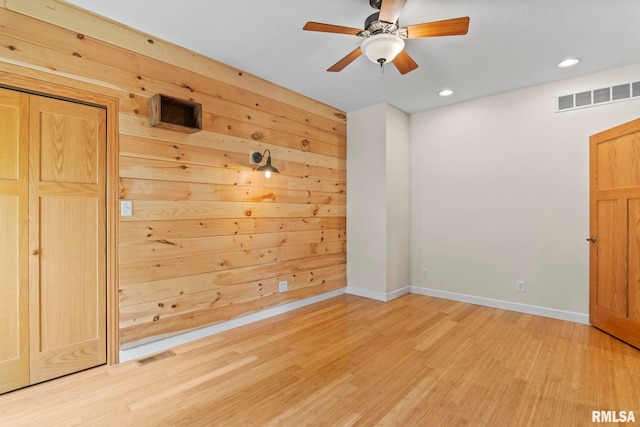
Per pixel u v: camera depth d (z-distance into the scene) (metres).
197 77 2.90
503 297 3.84
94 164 2.35
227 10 2.26
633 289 2.75
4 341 2.04
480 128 4.00
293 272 3.81
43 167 2.16
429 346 2.78
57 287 2.22
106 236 2.40
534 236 3.63
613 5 2.16
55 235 2.21
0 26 1.98
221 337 2.97
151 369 2.37
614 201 2.96
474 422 1.79
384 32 2.15
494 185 3.90
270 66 3.14
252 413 1.86
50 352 2.19
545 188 3.56
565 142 3.43
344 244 4.54
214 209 3.03
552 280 3.52
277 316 3.56
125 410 1.89
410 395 2.05
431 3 2.14
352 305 3.97
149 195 2.60
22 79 2.06
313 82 3.52
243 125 3.27
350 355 2.61
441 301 4.16
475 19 2.32
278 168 3.63
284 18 2.36
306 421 1.80
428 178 4.45
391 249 4.26
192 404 1.95
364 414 1.86
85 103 2.31
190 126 2.69
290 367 2.41
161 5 2.20
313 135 4.05
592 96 3.26
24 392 2.05
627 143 2.83
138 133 2.54
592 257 3.23
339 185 4.46
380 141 4.21
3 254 2.04
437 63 3.03
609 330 3.00
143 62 2.56
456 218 4.20
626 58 2.94
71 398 2.00
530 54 2.86
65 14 2.21
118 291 2.45
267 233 3.52
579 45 2.70
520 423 1.77
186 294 2.83
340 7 2.22
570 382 2.19
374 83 3.54
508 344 2.81
